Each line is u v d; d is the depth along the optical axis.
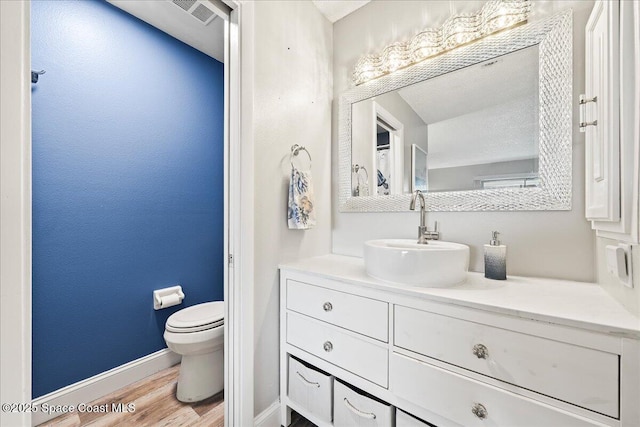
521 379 0.72
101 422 1.36
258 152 1.26
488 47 1.21
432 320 0.86
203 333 1.49
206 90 2.15
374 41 1.60
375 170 1.58
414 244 1.29
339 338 1.09
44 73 1.37
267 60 1.32
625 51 0.64
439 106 1.36
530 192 1.11
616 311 0.70
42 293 1.37
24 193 0.60
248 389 1.19
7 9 0.58
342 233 1.72
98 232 1.57
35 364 1.35
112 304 1.62
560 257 1.05
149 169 1.80
